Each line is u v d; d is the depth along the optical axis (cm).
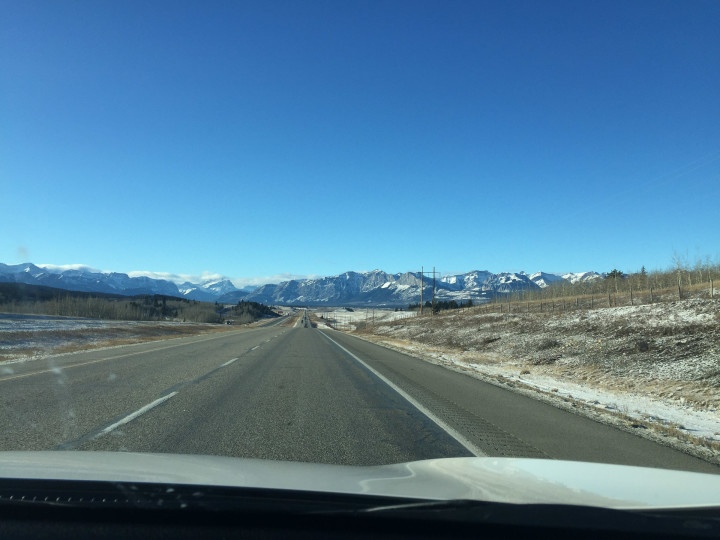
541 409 1020
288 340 3691
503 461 470
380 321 10350
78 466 399
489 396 1190
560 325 2761
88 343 2950
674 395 1246
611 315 2561
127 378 1322
